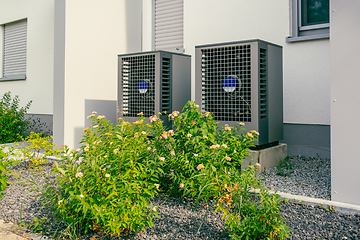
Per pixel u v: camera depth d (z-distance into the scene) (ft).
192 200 10.75
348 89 9.84
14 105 26.96
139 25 24.86
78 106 19.58
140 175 8.39
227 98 14.82
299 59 17.58
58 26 18.94
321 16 17.22
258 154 13.64
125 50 23.38
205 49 15.26
